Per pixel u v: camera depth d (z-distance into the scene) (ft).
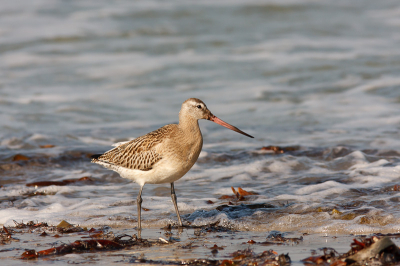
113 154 29.48
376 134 51.34
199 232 26.71
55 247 23.49
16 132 55.88
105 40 99.86
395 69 78.79
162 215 30.01
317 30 105.19
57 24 105.91
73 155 45.91
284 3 120.88
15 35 99.76
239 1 122.83
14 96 72.08
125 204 32.48
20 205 32.73
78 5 118.93
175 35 103.09
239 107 67.26
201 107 28.02
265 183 36.86
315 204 29.68
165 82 79.51
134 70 84.99
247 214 28.99
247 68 83.76
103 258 22.35
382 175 36.37
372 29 105.19
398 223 25.73
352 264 20.11
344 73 78.43
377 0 127.95
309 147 46.73
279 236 25.03
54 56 91.71
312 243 23.67
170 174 27.94
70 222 28.96
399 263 19.92
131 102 71.05
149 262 21.58
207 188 36.27
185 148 27.78
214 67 85.35
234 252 22.33
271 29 106.42
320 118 59.82
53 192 35.86
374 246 20.54
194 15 114.32
